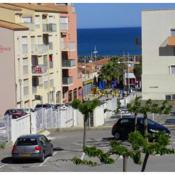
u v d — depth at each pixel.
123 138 42.94
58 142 42.84
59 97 82.31
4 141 41.41
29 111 51.78
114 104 62.38
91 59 154.00
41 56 75.81
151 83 76.94
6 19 71.94
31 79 72.88
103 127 50.38
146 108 39.12
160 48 76.25
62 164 32.72
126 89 103.06
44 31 77.88
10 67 66.69
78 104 36.44
